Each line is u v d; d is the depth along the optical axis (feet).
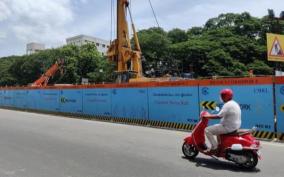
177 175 24.47
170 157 30.50
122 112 62.54
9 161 28.94
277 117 40.37
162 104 54.65
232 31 260.83
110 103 65.57
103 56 275.59
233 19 270.26
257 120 42.11
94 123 61.05
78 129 51.29
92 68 260.21
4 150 33.71
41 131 48.16
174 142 39.04
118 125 58.03
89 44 275.18
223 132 27.37
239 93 43.88
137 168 26.50
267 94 41.29
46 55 308.40
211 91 47.26
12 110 100.53
